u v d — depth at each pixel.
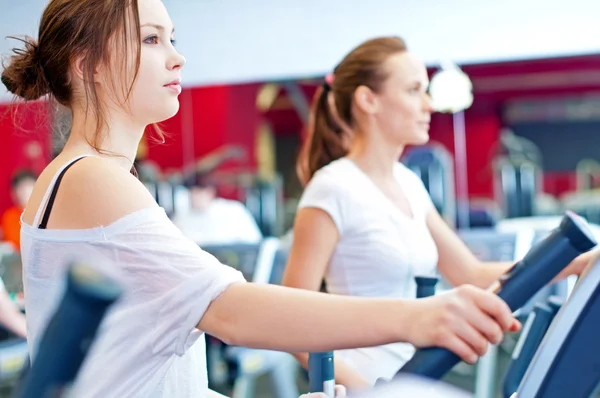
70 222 1.02
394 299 0.84
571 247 0.78
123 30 1.10
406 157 4.17
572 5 3.30
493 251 3.36
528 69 6.26
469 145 5.79
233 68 3.80
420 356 0.77
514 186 5.55
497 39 3.42
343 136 2.03
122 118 1.14
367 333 0.83
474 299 0.76
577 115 10.12
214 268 0.95
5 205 6.09
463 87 3.58
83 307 0.42
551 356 0.73
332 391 1.10
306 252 1.79
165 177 4.86
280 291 0.90
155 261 0.97
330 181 1.82
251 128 6.34
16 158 6.07
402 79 1.87
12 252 3.69
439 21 3.46
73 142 1.14
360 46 1.94
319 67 3.70
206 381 1.18
